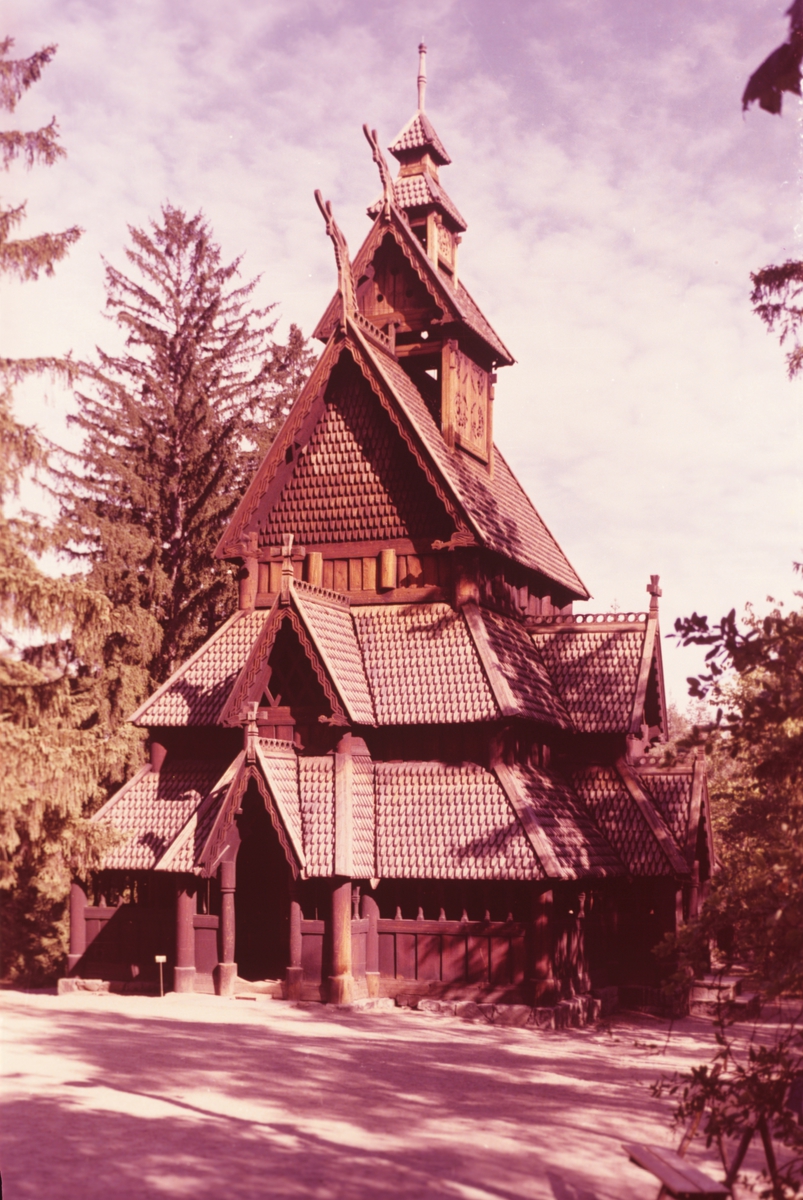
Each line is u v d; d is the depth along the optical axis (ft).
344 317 102.42
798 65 22.03
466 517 96.48
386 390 99.86
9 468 66.08
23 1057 55.01
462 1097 51.96
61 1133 39.78
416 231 114.83
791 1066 33.14
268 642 89.97
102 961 94.43
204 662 102.06
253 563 104.32
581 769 102.73
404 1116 46.60
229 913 86.43
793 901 32.01
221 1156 37.76
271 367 151.33
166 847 93.04
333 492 102.89
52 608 66.59
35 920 118.83
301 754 91.04
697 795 101.30
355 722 88.63
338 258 103.04
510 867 84.28
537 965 83.30
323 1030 73.15
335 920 84.58
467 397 111.34
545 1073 61.26
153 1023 71.36
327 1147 40.09
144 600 136.56
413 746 93.71
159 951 92.79
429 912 88.69
